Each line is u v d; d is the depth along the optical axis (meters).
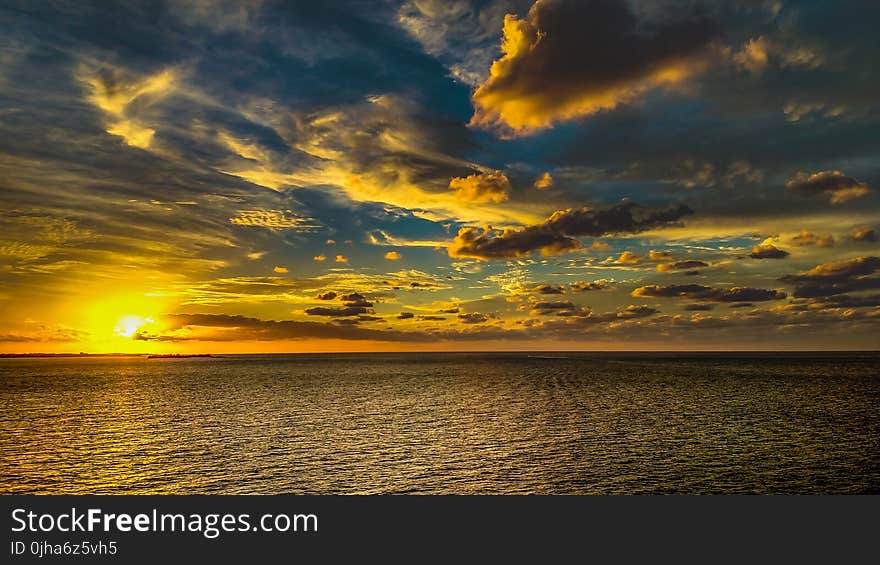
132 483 30.19
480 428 46.50
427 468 32.91
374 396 73.81
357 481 30.38
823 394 73.38
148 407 62.16
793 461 33.94
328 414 55.78
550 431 44.75
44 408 61.66
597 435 42.84
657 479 30.31
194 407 62.00
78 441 41.38
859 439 40.69
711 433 43.47
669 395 73.06
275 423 49.88
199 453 37.00
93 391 83.25
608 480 30.20
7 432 45.38
